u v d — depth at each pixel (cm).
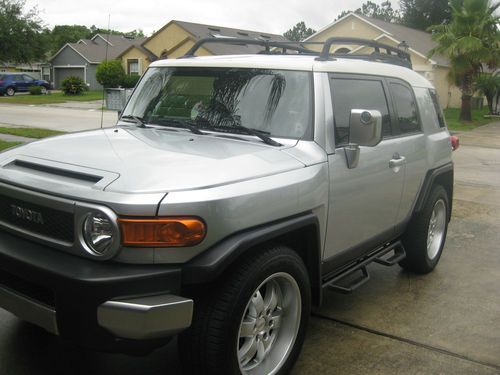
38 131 1588
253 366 321
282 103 377
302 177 334
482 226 756
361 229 415
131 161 307
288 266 321
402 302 480
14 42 4622
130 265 270
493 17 2609
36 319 286
